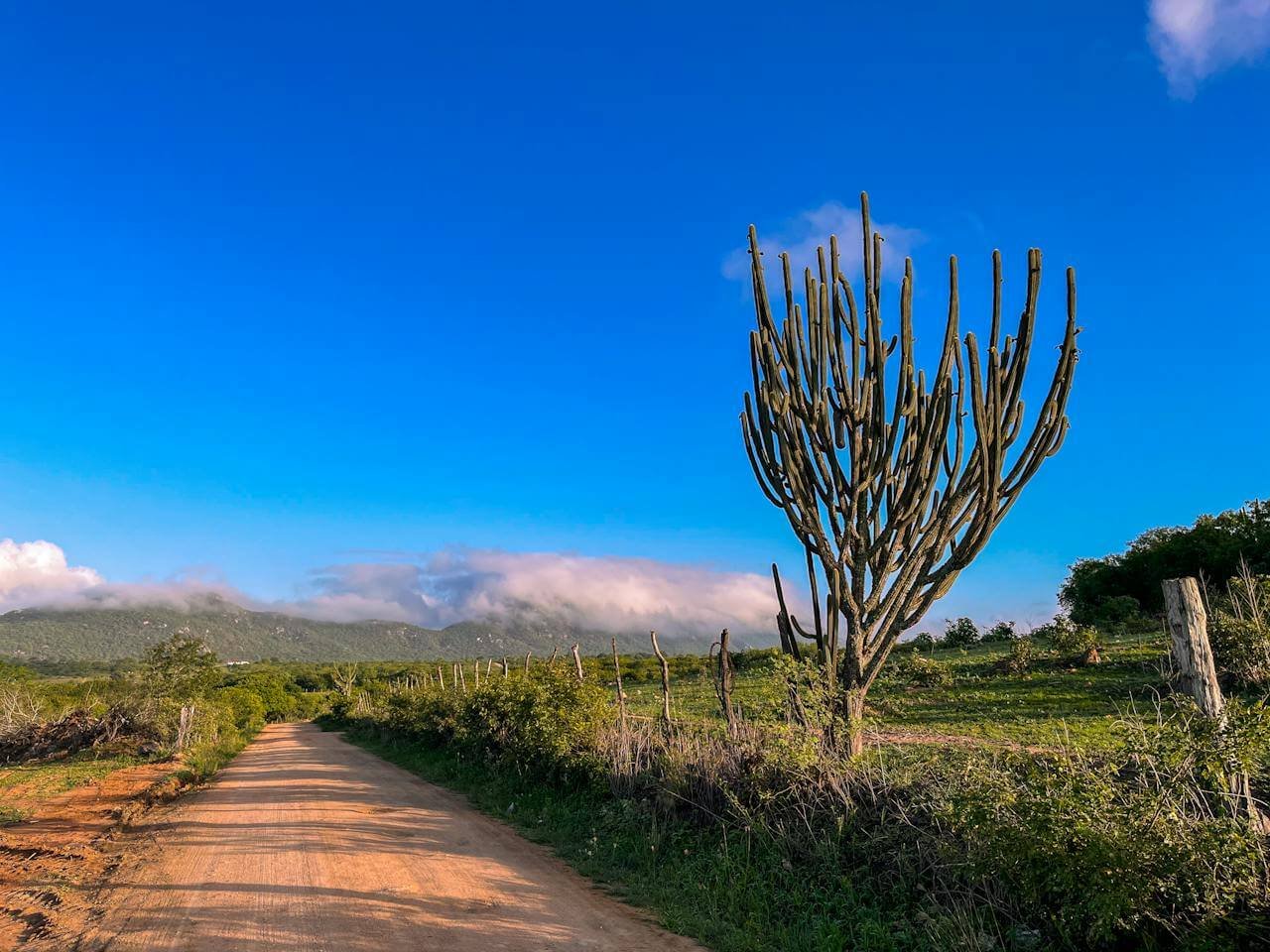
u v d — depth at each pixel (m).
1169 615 5.52
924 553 8.54
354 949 5.96
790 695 8.52
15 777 21.97
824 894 6.51
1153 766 5.01
